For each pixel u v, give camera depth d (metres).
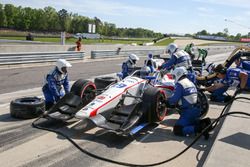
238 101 8.21
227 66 10.01
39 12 99.81
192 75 8.34
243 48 9.98
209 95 9.58
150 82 6.81
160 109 6.12
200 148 5.09
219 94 8.69
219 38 85.44
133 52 25.48
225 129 5.67
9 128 5.59
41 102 6.29
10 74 11.77
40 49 18.05
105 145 5.05
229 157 4.39
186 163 4.48
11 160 4.31
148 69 7.06
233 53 10.06
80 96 6.41
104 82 8.67
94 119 5.26
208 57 27.05
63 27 102.75
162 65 8.64
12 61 14.12
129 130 5.21
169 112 7.30
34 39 38.53
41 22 99.25
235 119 6.39
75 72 13.50
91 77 12.17
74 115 5.74
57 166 4.20
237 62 10.19
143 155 4.72
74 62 18.03
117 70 14.99
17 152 4.59
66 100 6.19
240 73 8.43
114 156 4.64
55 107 5.98
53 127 5.79
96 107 5.42
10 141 4.99
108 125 5.29
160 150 4.95
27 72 12.49
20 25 95.75
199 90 6.44
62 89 7.05
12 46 16.06
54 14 104.38
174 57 8.62
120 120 5.43
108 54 22.17
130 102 6.18
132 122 5.37
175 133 5.69
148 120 5.86
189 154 4.82
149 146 5.10
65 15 106.88
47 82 6.80
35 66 14.73
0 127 5.62
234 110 7.10
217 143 4.93
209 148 5.11
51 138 5.24
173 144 5.23
